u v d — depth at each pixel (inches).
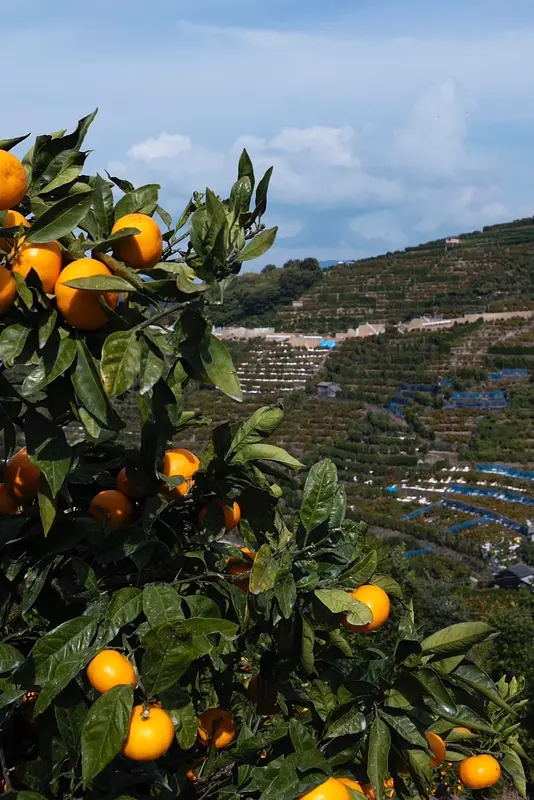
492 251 4985.2
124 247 81.3
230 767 106.1
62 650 82.5
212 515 100.8
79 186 86.7
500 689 147.3
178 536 102.0
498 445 2955.2
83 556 100.7
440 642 104.3
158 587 87.4
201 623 82.3
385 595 104.3
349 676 108.7
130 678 79.7
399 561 826.8
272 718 141.0
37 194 85.1
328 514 101.1
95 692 85.7
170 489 98.3
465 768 134.9
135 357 75.2
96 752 74.1
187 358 80.4
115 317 75.5
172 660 77.9
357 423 3280.0
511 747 138.7
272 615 100.3
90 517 99.5
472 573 1926.7
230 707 120.0
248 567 108.3
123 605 85.4
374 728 99.2
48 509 80.7
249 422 103.2
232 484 102.3
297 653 103.0
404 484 2726.4
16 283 73.3
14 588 96.0
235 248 87.6
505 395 3348.9
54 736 87.0
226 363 80.0
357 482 2783.0
